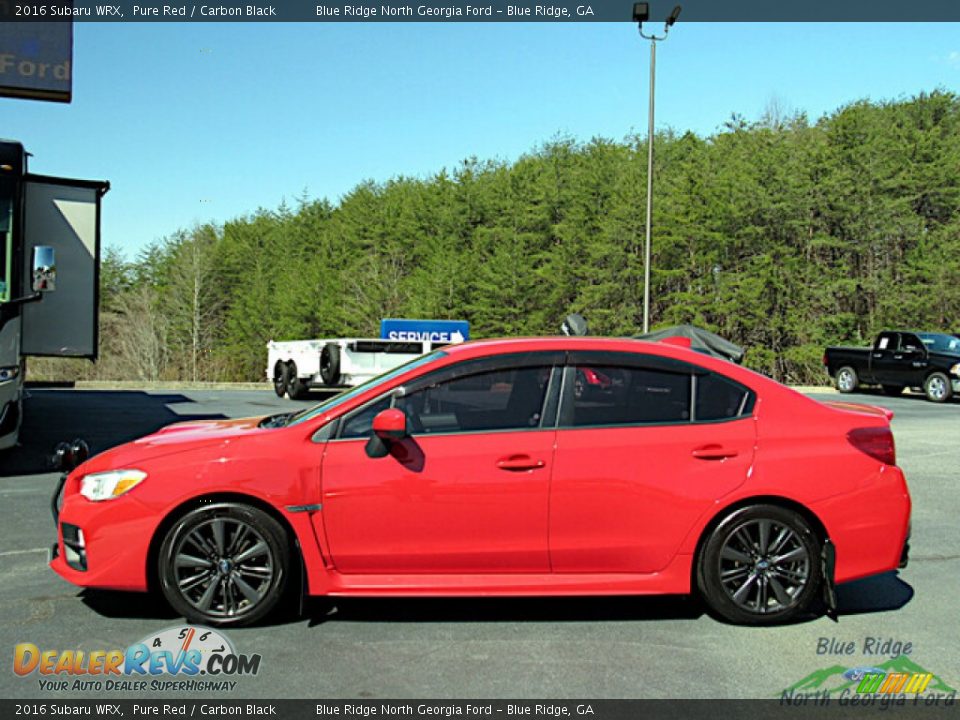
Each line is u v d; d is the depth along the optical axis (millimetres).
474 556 4426
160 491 4312
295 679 3785
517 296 48844
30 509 7184
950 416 17469
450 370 4582
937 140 43781
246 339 64688
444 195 55344
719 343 9922
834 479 4520
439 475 4375
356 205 64188
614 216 44594
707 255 42281
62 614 4598
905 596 5145
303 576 4391
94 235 9680
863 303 44750
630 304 45406
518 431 4488
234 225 71938
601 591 4449
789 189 41219
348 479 4363
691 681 3812
